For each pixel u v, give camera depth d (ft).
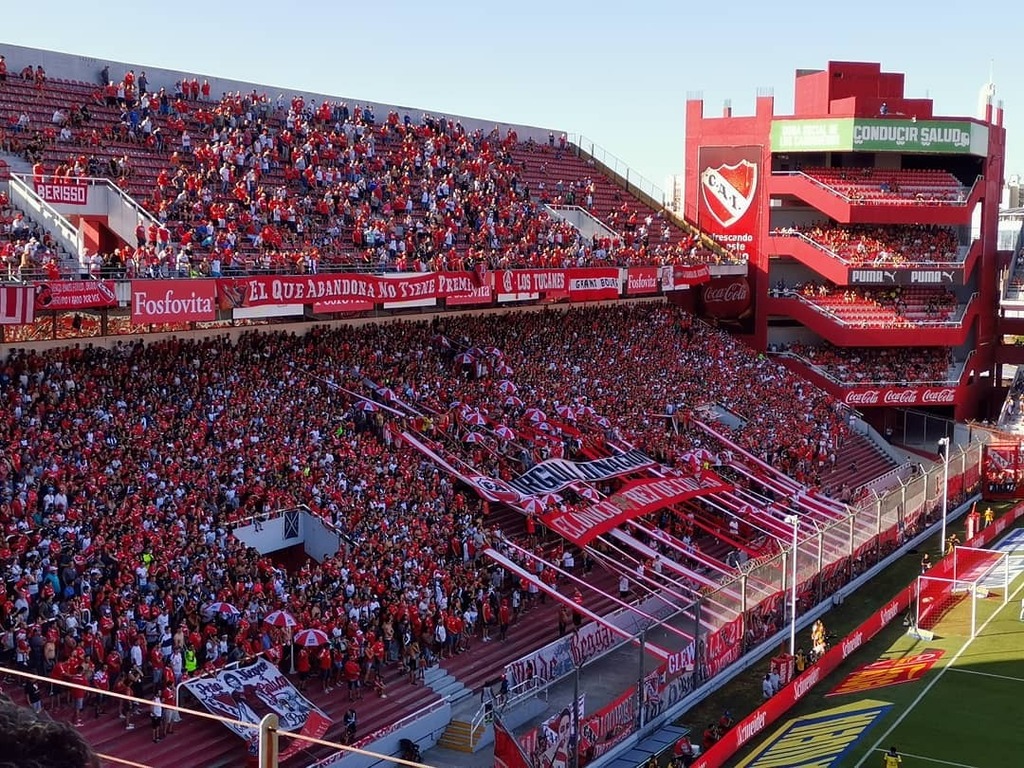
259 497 127.03
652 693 121.39
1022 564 187.83
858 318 260.83
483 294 181.06
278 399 149.59
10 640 93.91
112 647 99.55
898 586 175.52
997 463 229.25
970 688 134.82
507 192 224.74
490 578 138.21
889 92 279.69
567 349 212.43
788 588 153.38
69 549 103.60
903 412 267.80
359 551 127.44
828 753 115.55
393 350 180.04
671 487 173.68
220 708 99.76
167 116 176.65
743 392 230.68
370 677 116.78
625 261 221.66
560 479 163.32
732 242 267.59
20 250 129.80
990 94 276.21
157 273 136.87
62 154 155.22
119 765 91.30
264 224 164.96
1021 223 318.65
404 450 154.92
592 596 149.69
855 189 265.75
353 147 198.18
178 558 110.63
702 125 269.44
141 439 126.41
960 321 262.47
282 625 109.70
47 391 125.80
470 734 113.50
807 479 203.51
